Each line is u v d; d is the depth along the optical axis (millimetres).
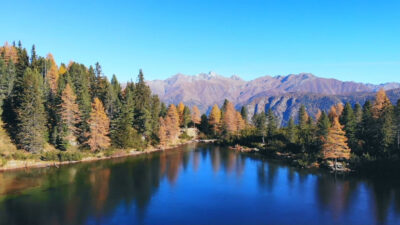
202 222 34781
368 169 58844
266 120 116500
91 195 44438
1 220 34094
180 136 124062
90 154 74875
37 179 52812
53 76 90750
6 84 72125
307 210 38969
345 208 39656
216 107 141875
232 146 104375
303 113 111562
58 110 72125
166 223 34312
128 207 39469
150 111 103250
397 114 65688
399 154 61406
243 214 37500
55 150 70188
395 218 36062
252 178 56656
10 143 65000
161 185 51031
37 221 34031
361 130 78125
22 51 90438
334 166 63781
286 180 55000
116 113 87562
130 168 64625
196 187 50031
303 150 78062
